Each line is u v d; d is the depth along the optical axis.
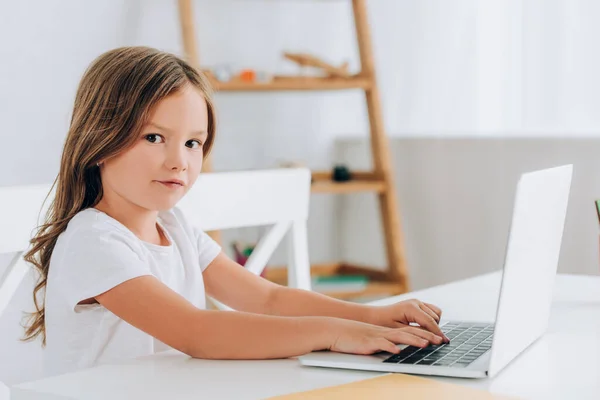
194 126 1.20
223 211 1.65
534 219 1.05
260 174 1.72
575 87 2.95
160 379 0.99
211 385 0.96
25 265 1.34
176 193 1.21
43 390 0.95
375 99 3.24
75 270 1.19
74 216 1.27
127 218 1.30
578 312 1.38
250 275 1.47
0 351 2.19
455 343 1.11
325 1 3.55
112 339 1.25
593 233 2.76
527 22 3.07
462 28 3.29
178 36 3.17
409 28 3.48
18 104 2.78
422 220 3.41
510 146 3.04
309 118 3.57
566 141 2.84
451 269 3.30
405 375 0.98
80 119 1.23
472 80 3.27
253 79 3.06
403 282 3.26
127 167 1.20
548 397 0.91
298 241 1.80
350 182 3.29
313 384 0.96
